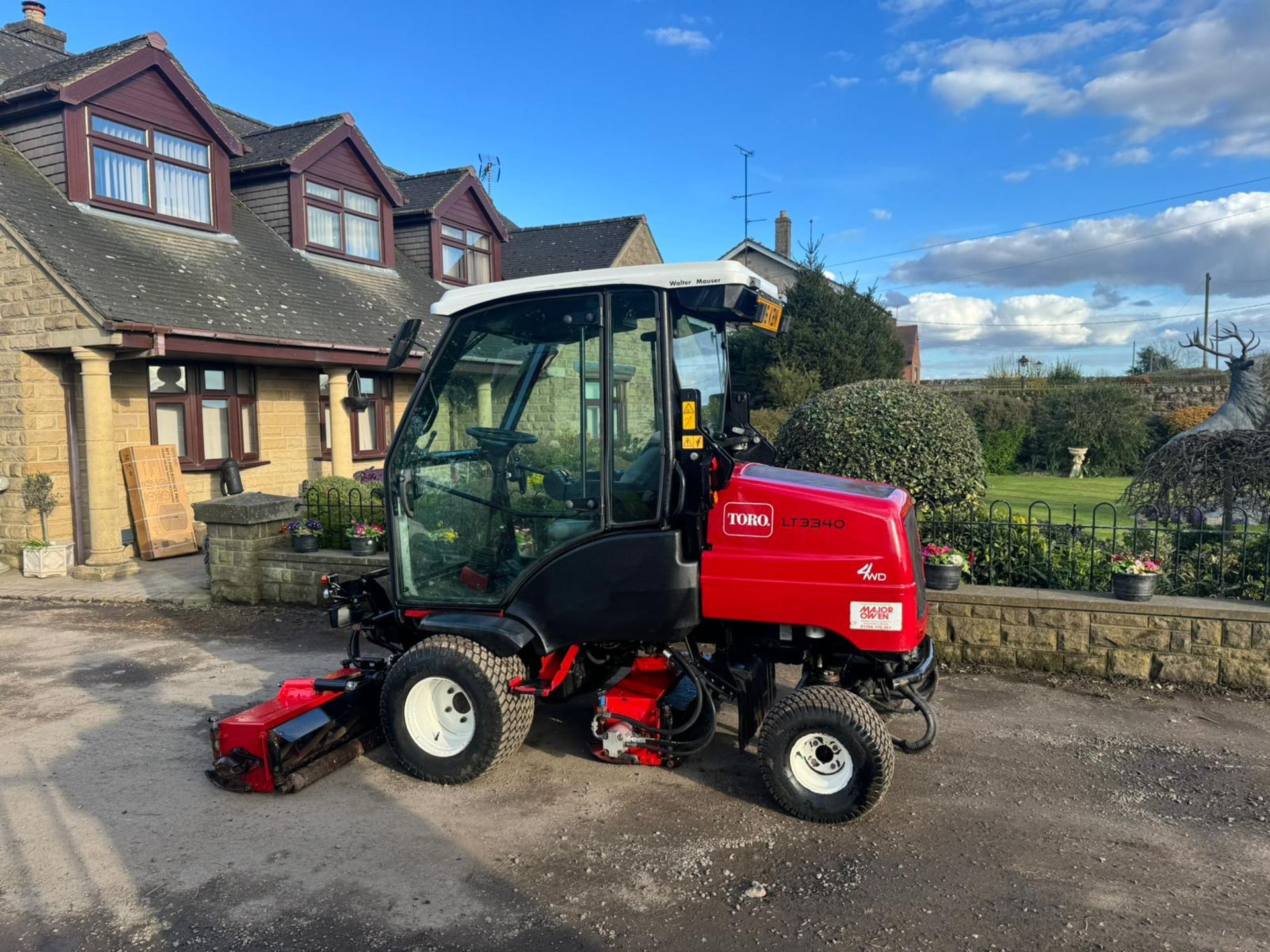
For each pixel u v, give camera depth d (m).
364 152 14.88
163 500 10.70
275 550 8.20
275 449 12.56
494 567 4.30
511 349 4.22
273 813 4.04
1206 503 7.16
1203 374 27.30
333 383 12.23
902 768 4.50
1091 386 23.34
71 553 9.95
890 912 3.23
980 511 6.90
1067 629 5.89
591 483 4.09
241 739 4.21
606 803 4.13
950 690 5.65
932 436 6.98
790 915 3.22
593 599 4.07
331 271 14.08
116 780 4.42
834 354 22.25
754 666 4.24
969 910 3.25
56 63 11.89
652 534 3.98
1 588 9.06
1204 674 5.65
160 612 8.09
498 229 18.59
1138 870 3.52
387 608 4.93
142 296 9.80
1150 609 5.69
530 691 4.29
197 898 3.34
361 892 3.38
